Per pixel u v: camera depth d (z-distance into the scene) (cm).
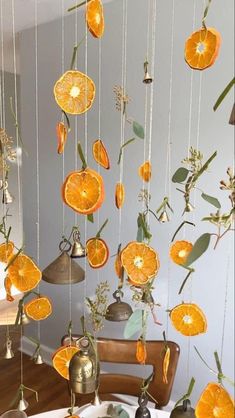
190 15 191
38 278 89
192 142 197
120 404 125
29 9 231
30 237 287
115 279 235
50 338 283
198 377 210
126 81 218
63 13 239
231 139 184
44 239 276
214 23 185
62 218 263
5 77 349
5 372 268
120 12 217
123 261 79
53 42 254
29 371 270
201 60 75
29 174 281
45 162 269
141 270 79
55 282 106
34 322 290
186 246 85
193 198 198
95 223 242
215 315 200
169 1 198
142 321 87
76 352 89
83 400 213
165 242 212
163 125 206
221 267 195
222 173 189
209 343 204
